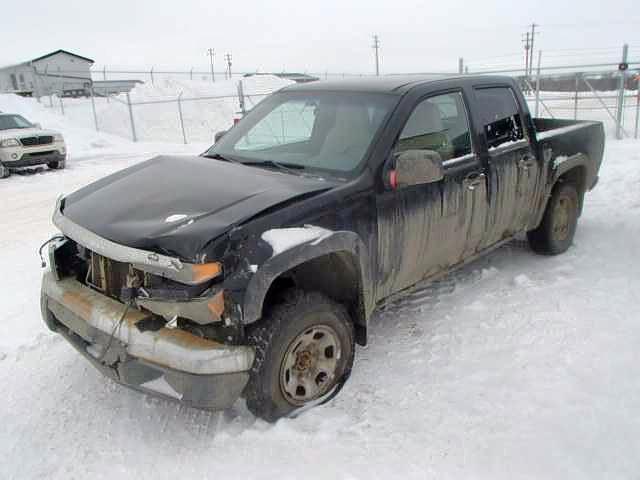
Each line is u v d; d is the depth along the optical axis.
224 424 3.09
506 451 2.80
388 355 3.77
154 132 24.84
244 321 2.71
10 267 6.07
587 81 16.00
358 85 4.10
